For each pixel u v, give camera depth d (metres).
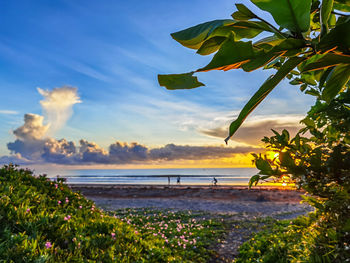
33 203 4.96
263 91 0.87
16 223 3.80
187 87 1.03
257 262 5.87
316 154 1.66
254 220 13.12
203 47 1.05
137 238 5.50
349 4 1.24
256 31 1.09
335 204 1.79
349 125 1.78
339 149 1.62
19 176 6.36
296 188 1.80
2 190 4.84
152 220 12.70
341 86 1.12
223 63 0.83
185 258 6.55
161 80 1.03
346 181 1.63
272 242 7.26
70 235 4.21
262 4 0.86
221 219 13.48
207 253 7.73
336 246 2.02
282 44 0.83
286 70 0.88
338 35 0.75
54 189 6.54
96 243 4.35
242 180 83.06
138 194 28.20
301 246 3.06
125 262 4.18
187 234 9.63
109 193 28.97
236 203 20.92
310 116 1.93
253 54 0.83
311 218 2.55
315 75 1.29
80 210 5.96
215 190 30.64
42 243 3.50
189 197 25.77
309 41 0.85
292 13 0.83
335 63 0.87
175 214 14.75
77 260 3.50
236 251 8.09
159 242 6.62
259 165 1.56
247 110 0.89
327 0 0.87
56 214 4.77
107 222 5.59
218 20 1.06
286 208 17.95
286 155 1.59
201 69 0.84
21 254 3.03
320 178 1.70
